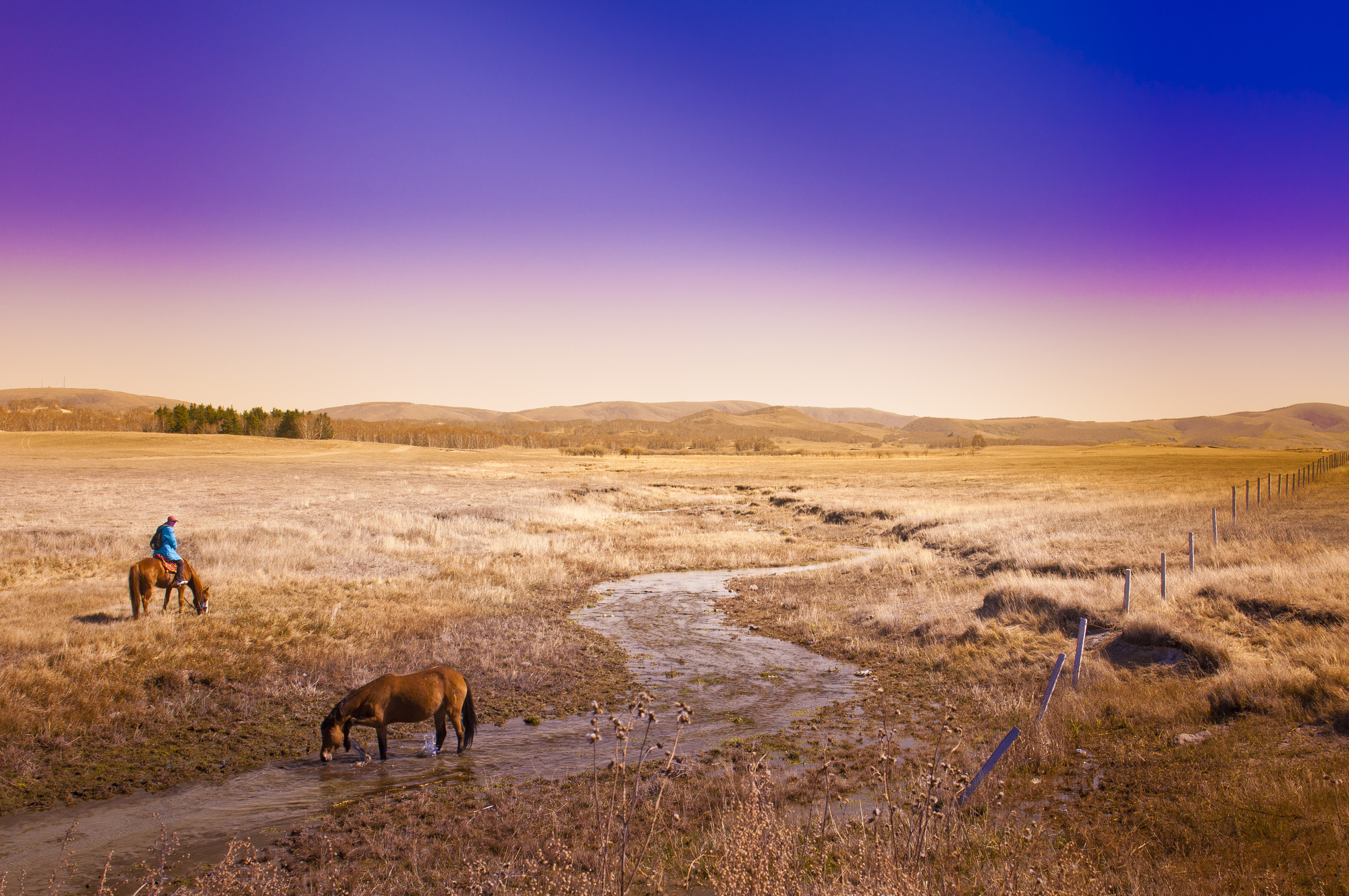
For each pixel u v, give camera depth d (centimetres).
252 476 6806
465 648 1596
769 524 4888
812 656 1664
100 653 1274
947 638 1659
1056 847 688
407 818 806
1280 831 675
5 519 3316
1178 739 966
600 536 3903
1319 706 977
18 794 870
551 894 619
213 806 852
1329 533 2477
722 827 689
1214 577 1739
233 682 1284
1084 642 1487
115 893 653
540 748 1058
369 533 3359
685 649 1720
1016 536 3097
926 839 670
